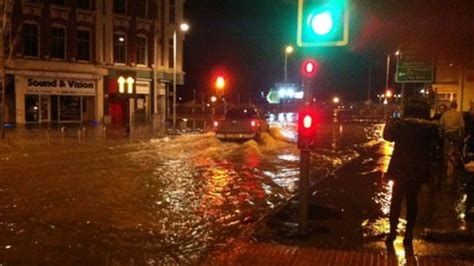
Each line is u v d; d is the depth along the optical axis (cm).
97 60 4459
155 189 1316
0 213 1023
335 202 1054
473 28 685
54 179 1455
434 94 1691
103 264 718
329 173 1552
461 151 1502
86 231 896
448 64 1017
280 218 931
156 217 1009
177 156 2077
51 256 751
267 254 712
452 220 875
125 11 4734
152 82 4972
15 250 778
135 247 804
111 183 1398
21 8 3941
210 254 750
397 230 823
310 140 779
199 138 2886
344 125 4659
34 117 4066
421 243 754
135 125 4184
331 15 736
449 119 1470
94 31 4444
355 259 681
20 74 3925
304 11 750
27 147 2314
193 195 1246
